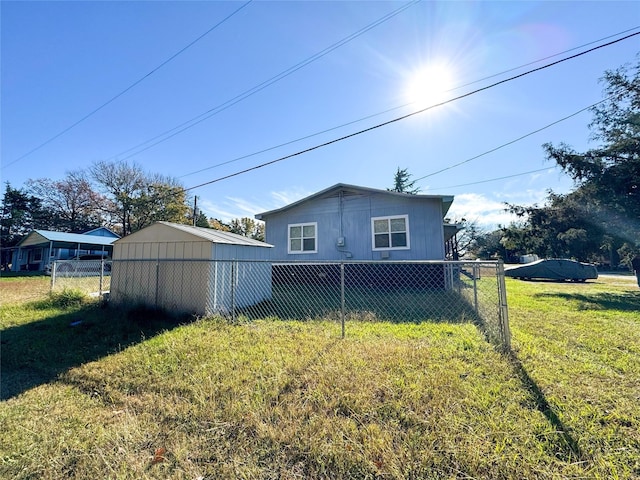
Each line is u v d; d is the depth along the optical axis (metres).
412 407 2.07
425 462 1.55
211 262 5.28
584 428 1.82
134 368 2.89
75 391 2.47
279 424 1.90
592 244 10.64
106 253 22.58
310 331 4.11
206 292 5.21
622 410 2.01
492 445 1.67
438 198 9.35
